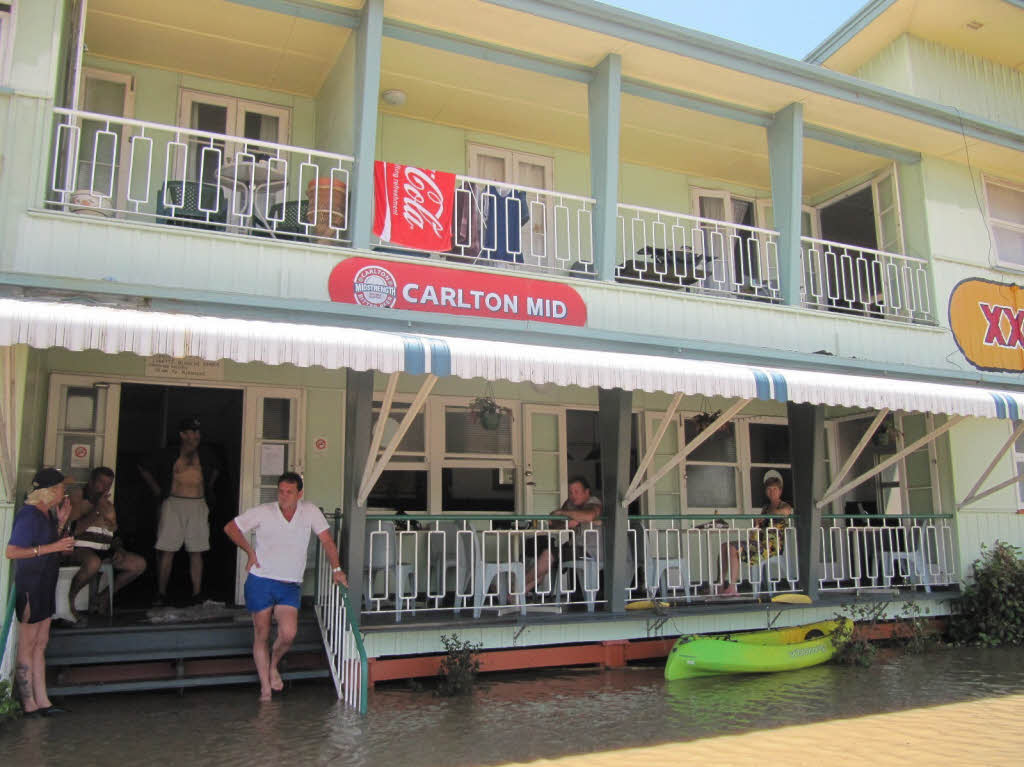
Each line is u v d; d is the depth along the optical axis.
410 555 9.66
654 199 12.33
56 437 8.64
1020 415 9.61
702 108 10.33
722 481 12.17
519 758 5.64
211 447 11.67
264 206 9.49
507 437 10.90
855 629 9.32
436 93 10.17
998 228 12.55
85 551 7.57
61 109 7.11
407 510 10.17
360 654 6.69
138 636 7.24
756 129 11.17
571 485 9.10
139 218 9.20
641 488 8.62
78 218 6.98
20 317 5.65
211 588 10.67
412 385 10.41
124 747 5.66
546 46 9.17
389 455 7.32
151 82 9.52
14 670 6.42
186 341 6.01
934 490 11.38
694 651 8.09
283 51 9.23
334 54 9.27
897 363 11.00
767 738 6.17
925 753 5.86
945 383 11.13
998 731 6.42
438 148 10.91
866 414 12.44
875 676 8.38
